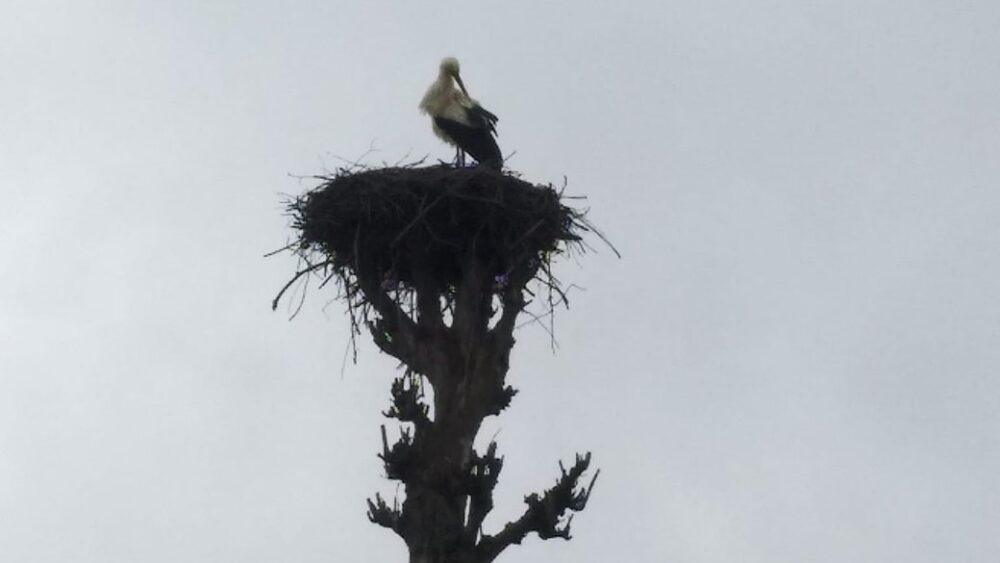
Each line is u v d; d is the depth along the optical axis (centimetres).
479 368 1638
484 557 1527
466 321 1680
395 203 1758
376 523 1555
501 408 1636
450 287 1809
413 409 1584
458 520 1535
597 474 1574
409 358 1669
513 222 1762
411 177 1775
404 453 1556
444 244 1745
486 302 1728
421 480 1555
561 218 1847
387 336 1708
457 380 1633
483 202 1750
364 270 1783
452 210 1745
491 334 1677
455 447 1577
